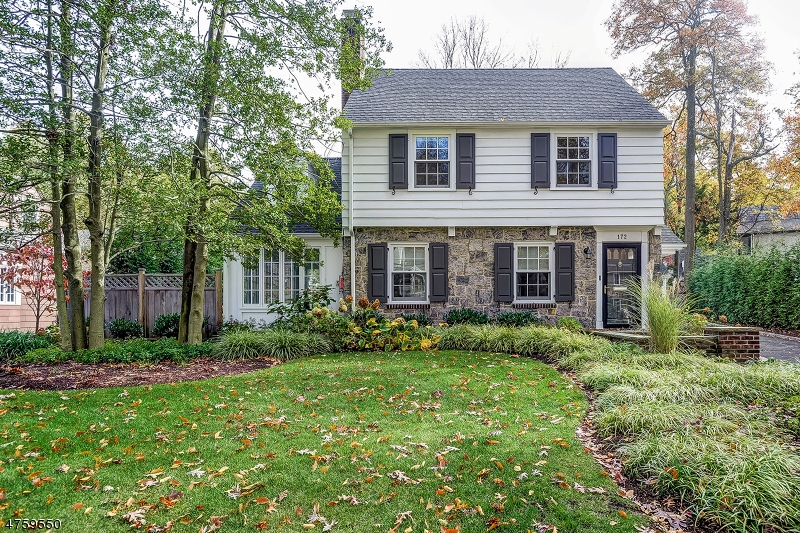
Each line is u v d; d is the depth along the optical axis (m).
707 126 23.33
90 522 2.94
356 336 9.26
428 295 11.43
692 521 3.00
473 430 4.50
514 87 12.78
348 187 11.43
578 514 3.07
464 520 3.00
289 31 8.62
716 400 5.12
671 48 19.23
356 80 9.38
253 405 5.29
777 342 10.58
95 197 8.38
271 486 3.40
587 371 6.52
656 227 11.31
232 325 11.31
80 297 8.54
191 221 7.94
